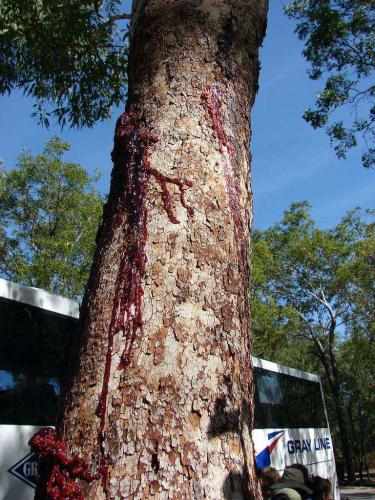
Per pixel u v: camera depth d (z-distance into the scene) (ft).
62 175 63.93
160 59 10.08
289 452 38.70
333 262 87.76
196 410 7.34
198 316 7.95
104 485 6.85
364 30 39.86
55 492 6.95
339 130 43.57
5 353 17.97
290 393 42.52
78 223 63.82
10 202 62.95
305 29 40.78
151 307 7.91
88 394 7.54
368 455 147.74
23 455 17.30
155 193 8.83
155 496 6.73
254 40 11.05
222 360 7.88
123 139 9.59
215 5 10.64
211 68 10.09
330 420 119.14
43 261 54.70
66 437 7.39
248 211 9.73
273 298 85.46
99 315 8.10
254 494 7.52
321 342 100.22
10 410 17.44
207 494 6.89
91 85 30.60
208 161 9.26
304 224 91.71
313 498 20.21
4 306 18.51
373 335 83.41
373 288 82.33
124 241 8.54
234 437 7.52
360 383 109.91
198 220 8.66
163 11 10.44
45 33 27.58
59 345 20.08
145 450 6.97
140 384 7.37
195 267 8.28
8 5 26.68
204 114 9.63
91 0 27.58
